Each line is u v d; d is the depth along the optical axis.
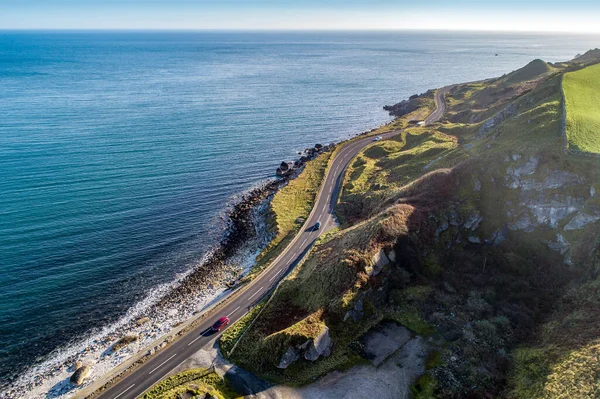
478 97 149.50
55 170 106.31
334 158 112.38
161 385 44.62
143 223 84.75
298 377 44.28
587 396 34.84
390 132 133.25
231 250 77.31
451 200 63.41
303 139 144.88
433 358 45.09
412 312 51.41
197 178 108.56
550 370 39.94
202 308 60.81
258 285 61.53
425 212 61.16
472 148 77.69
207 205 94.44
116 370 48.66
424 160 90.38
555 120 67.81
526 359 42.62
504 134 72.62
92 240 77.31
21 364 51.41
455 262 58.00
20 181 98.50
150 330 56.66
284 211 85.00
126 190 98.19
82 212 86.31
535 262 55.72
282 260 66.94
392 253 56.41
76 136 135.12
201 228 84.81
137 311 61.03
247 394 42.66
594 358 38.44
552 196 57.34
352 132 154.12
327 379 43.78
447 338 47.25
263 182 107.94
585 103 73.38
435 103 167.75
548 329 45.75
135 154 122.06
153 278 68.81
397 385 42.44
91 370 49.81
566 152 59.00
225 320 54.03
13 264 68.75
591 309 45.56
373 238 56.59
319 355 45.78
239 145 136.12
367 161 104.44
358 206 80.75
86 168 109.12
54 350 53.66
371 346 47.28
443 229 60.47
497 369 42.62
